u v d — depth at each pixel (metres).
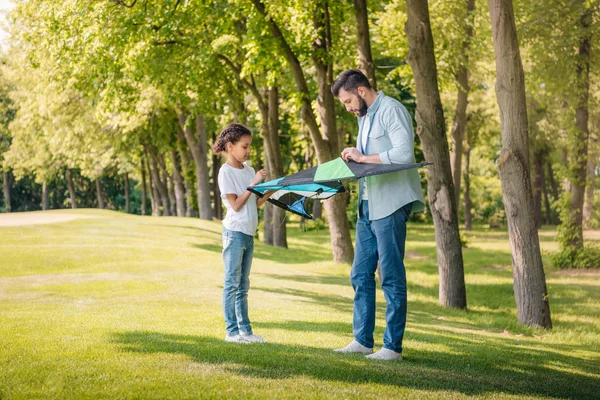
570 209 22.08
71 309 7.74
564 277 19.14
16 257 15.51
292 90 21.69
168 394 3.71
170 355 4.78
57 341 5.20
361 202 5.46
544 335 9.58
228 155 5.89
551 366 5.95
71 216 30.47
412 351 5.82
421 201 5.27
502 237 38.09
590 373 5.81
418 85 12.02
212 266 16.34
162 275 13.20
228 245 5.78
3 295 9.82
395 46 19.98
